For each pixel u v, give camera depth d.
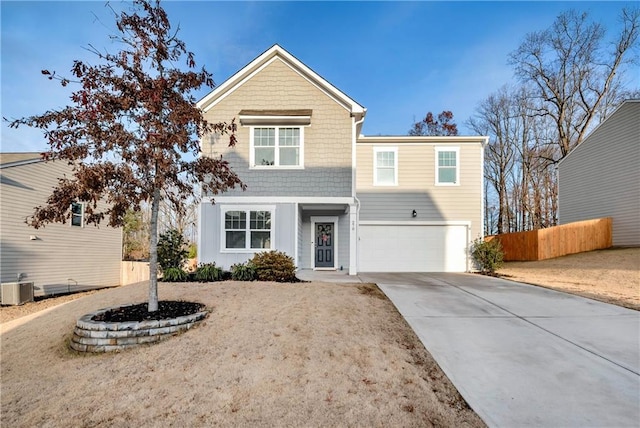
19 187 14.48
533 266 16.27
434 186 16.02
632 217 17.31
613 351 5.52
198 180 7.41
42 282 15.49
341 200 12.50
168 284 9.81
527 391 4.36
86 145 6.04
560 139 27.89
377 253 15.83
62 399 4.48
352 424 3.72
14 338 7.29
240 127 12.70
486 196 36.59
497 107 33.88
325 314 6.96
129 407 4.20
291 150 12.65
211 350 5.57
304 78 12.94
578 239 18.30
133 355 5.60
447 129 35.44
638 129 17.05
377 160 16.22
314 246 14.55
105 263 19.20
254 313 7.04
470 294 9.29
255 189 12.52
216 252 12.31
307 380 4.63
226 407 4.11
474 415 3.87
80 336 6.09
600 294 9.51
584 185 20.50
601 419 3.77
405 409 3.98
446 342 5.85
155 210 6.95
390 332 6.20
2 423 4.04
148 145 6.27
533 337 6.11
